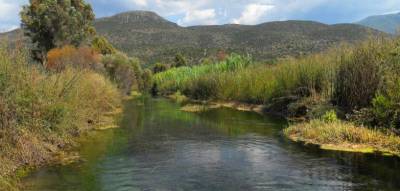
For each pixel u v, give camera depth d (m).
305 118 24.11
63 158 14.66
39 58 40.97
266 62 42.16
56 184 11.57
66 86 19.25
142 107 37.31
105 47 58.31
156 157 14.93
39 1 43.16
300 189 11.01
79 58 37.53
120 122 24.89
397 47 19.53
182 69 71.38
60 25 42.69
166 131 21.16
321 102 23.84
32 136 14.56
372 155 14.51
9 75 14.45
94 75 30.38
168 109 34.84
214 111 32.16
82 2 48.75
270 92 31.59
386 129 16.83
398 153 14.71
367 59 20.56
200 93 47.97
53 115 16.67
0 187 10.80
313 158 14.37
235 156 15.00
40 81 17.56
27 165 13.38
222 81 41.88
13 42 17.25
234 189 11.12
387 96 17.91
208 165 13.73
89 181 11.89
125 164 13.89
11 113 13.88
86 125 21.22
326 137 16.98
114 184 11.64
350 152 15.04
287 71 30.14
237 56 49.81
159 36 150.62
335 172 12.55
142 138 18.95
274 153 15.34
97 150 16.12
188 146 17.02
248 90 35.91
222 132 20.67
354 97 20.77
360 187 11.09
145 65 114.88
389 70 19.05
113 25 162.62
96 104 25.53
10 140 13.43
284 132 19.58
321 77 26.36
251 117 27.22
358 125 18.09
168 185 11.53
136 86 68.94
